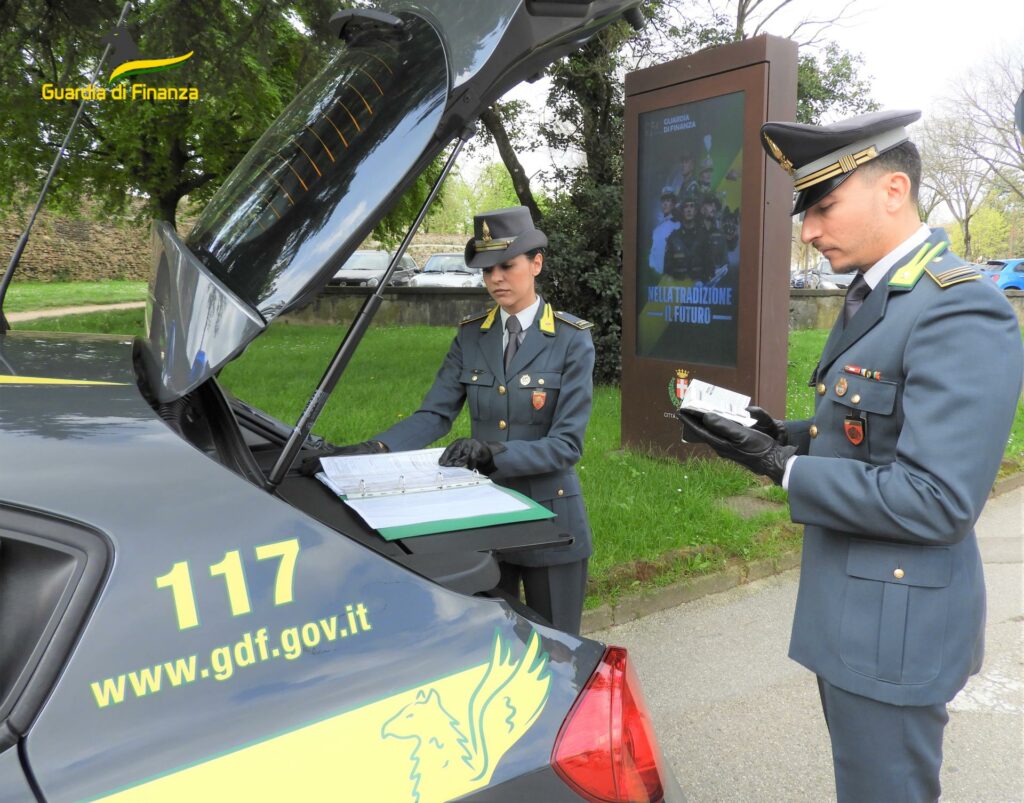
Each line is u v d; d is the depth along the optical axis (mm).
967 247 32500
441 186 1589
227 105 10719
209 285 1341
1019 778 2670
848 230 1567
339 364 1524
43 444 1179
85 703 1058
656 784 1254
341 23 1639
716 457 5801
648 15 10062
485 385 2494
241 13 6922
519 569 2514
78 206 16562
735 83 5426
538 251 2430
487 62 1395
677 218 5973
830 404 1640
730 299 5688
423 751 1141
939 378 1415
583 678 1276
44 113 8266
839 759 1627
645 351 6320
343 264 1375
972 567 1572
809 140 1547
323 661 1160
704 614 3965
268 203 1516
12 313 16750
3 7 6504
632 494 5027
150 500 1153
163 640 1100
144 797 1023
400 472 1841
